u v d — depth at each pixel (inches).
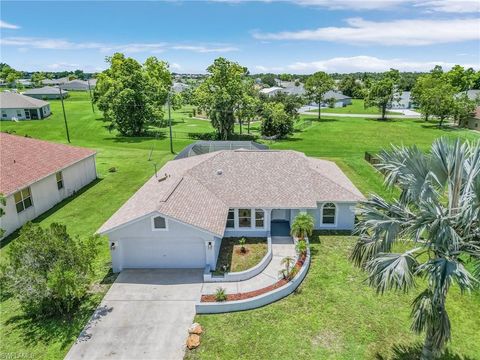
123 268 747.4
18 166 1018.7
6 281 560.1
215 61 2188.7
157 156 1724.9
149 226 703.1
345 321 584.7
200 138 2257.6
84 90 5526.6
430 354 436.5
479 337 554.6
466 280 355.9
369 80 5541.3
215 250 743.1
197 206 786.2
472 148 432.5
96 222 978.1
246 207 853.2
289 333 557.9
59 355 516.7
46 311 601.6
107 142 2089.1
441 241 390.9
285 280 674.2
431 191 420.5
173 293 660.1
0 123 2637.8
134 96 2234.3
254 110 2354.8
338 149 1939.0
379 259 408.5
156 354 518.0
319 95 3341.5
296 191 896.3
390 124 2938.0
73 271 563.8
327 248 827.4
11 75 5846.5
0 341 543.8
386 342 539.5
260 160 987.9
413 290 664.4
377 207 465.1
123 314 603.2
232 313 605.0
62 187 1154.0
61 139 2153.1
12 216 914.1
